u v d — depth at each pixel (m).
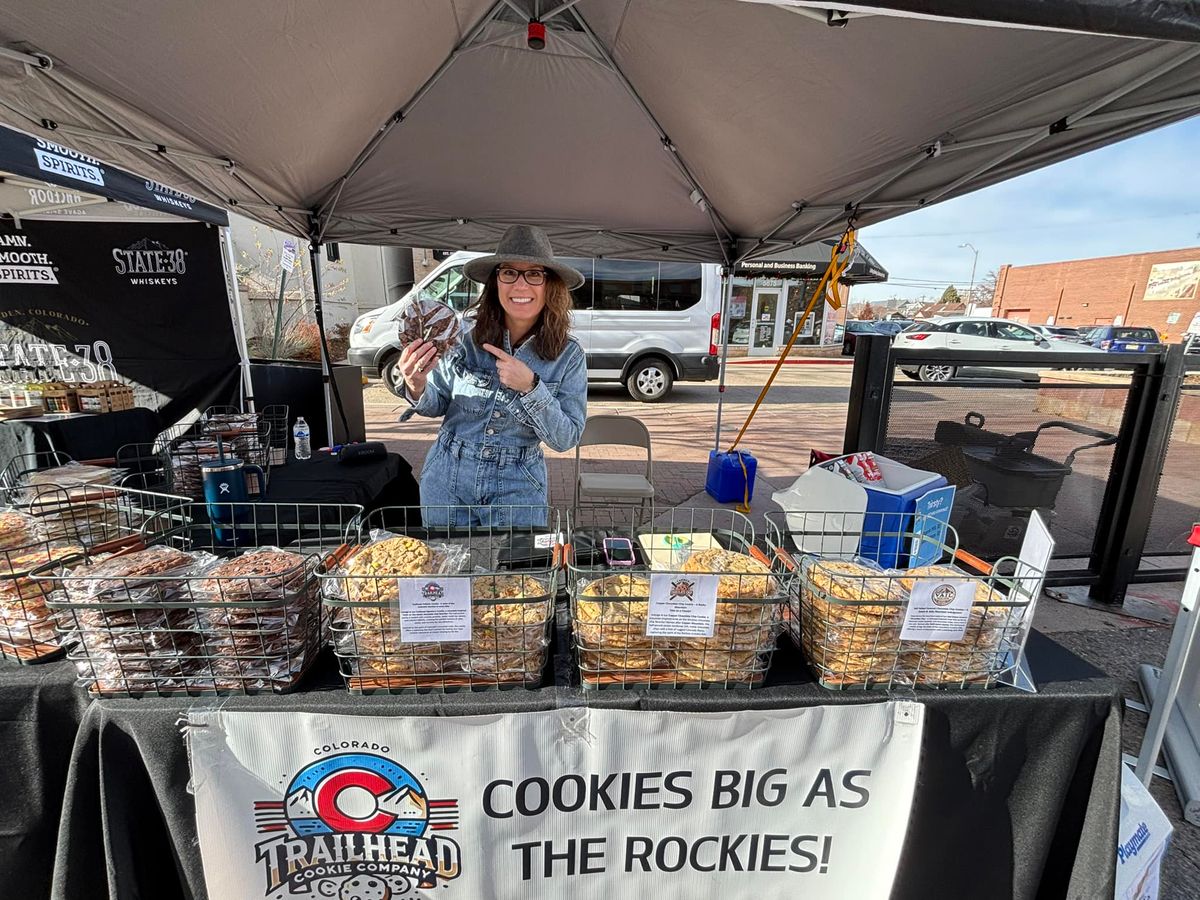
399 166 3.28
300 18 1.71
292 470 2.64
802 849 1.15
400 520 2.72
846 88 2.12
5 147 2.41
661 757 1.06
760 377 12.73
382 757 1.02
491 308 1.83
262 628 0.98
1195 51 1.46
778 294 16.12
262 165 2.79
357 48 2.02
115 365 4.19
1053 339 13.10
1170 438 3.04
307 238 3.93
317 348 11.16
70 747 1.07
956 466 2.97
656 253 4.64
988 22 0.82
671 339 8.76
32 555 1.13
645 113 2.75
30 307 3.97
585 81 2.57
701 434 7.29
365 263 13.38
